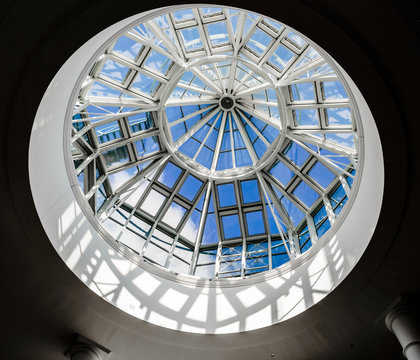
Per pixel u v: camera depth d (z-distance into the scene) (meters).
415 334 9.92
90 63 9.96
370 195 10.42
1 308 11.47
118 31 9.33
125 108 16.08
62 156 11.51
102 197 16.66
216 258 17.97
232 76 16.73
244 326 12.11
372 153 9.88
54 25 7.83
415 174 9.06
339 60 8.02
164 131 17.03
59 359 12.31
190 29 14.62
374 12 7.42
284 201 18.14
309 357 12.39
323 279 11.78
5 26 7.72
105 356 12.27
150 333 12.03
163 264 16.91
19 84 8.34
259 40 14.79
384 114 8.45
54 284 11.14
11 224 10.03
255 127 18.12
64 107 10.48
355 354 12.08
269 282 13.24
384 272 10.49
